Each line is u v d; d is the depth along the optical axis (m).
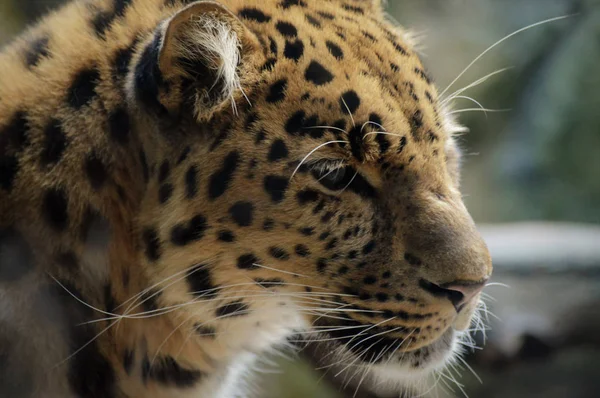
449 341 8.02
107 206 7.05
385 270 7.24
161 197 7.04
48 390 6.91
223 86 6.83
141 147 7.07
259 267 7.16
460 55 25.86
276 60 7.04
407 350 7.52
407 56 7.72
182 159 6.99
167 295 7.25
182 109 6.93
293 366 16.28
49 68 7.22
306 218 7.04
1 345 6.68
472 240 7.25
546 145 25.36
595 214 24.64
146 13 7.48
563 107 25.17
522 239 16.39
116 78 7.14
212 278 7.19
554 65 25.52
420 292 7.23
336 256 7.21
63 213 6.89
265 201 6.95
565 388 15.59
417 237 7.17
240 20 6.94
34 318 6.82
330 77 7.04
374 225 7.23
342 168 7.06
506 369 15.07
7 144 6.92
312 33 7.32
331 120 6.94
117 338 7.30
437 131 7.47
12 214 6.80
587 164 25.03
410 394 8.95
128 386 7.48
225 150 6.93
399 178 7.23
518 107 26.09
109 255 7.12
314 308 7.41
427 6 26.33
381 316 7.35
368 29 7.77
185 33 6.71
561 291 14.85
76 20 7.64
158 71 6.73
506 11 26.47
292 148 6.93
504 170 25.78
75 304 7.02
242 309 7.50
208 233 6.98
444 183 7.46
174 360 7.71
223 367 8.23
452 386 15.37
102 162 7.02
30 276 6.82
